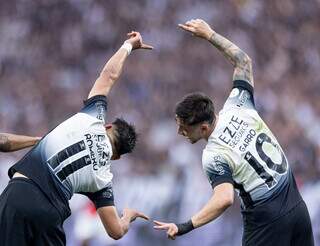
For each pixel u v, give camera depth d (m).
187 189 33.81
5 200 13.29
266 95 46.66
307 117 44.97
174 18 53.47
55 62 52.69
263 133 14.45
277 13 53.41
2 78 50.91
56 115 48.22
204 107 14.23
